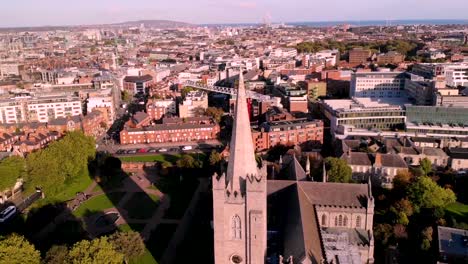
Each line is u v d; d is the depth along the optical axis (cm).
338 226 12769
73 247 11025
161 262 13250
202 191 18912
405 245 13250
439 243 12250
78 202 18025
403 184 16425
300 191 12275
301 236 9275
